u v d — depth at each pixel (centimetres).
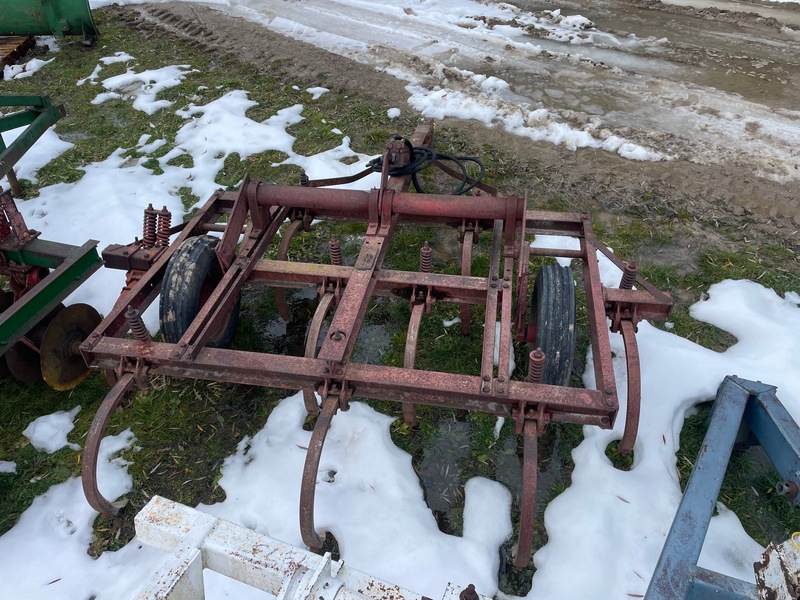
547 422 277
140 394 399
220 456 362
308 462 271
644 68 768
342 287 354
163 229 389
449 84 748
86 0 858
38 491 345
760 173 573
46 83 798
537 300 346
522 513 264
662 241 508
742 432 346
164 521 184
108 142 671
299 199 370
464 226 388
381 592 165
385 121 681
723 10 940
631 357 325
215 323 321
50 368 365
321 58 827
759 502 332
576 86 733
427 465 355
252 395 398
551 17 930
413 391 287
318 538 295
